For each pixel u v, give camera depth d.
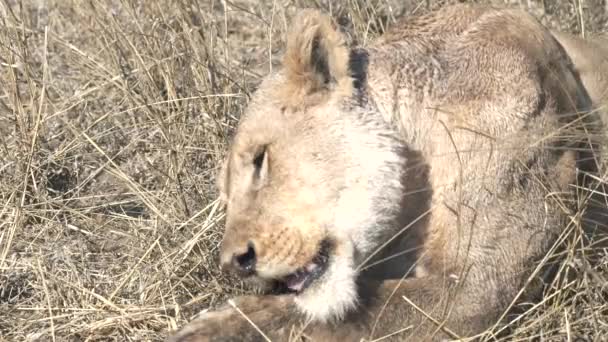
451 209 7.13
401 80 7.35
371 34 10.61
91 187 9.72
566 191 7.53
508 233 7.21
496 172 7.21
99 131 10.20
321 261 7.14
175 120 9.70
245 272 7.30
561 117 7.58
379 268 7.32
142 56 10.41
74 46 10.74
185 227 8.79
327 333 6.93
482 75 7.43
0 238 8.82
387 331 6.95
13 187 9.42
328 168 7.12
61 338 7.94
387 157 7.11
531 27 7.82
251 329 6.84
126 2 10.67
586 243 7.77
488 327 7.19
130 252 8.71
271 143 7.26
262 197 7.24
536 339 7.37
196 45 10.17
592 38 9.09
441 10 7.84
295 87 7.26
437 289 7.06
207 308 8.09
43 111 10.20
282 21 11.02
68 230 9.12
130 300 8.20
